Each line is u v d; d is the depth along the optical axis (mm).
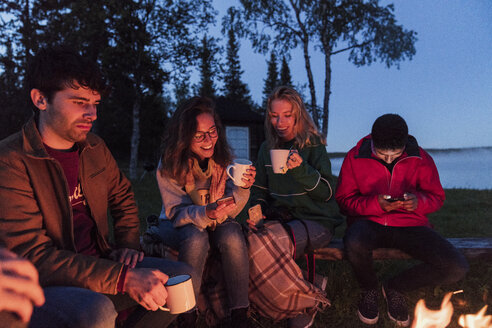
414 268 2148
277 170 2193
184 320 1814
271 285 1992
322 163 2408
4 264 740
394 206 2217
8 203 1271
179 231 1979
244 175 1970
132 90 14234
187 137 2016
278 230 2174
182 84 14570
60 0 15094
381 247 2387
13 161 1331
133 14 13211
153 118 30438
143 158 32000
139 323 1493
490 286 2480
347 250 2229
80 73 1368
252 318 2135
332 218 2404
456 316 2150
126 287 1312
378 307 2297
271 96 2561
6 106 16422
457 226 4395
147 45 13398
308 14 15648
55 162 1410
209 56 14391
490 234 4008
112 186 1845
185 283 1375
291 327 2033
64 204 1450
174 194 2098
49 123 1428
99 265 1312
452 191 8523
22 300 746
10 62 14945
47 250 1302
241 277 1868
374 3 15695
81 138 1469
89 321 1136
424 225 2305
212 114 2127
